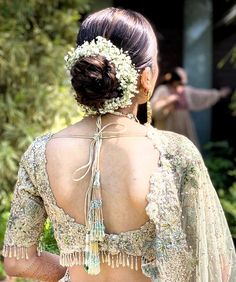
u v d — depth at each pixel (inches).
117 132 62.2
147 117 66.2
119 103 61.7
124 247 60.2
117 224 60.3
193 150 63.4
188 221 62.7
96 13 63.9
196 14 326.0
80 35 63.4
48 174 62.6
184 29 329.4
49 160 62.8
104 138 62.1
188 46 328.8
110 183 60.6
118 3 347.3
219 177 285.4
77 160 61.9
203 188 63.2
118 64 60.4
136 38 61.9
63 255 62.6
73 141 62.8
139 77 62.8
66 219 61.7
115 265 60.6
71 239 61.7
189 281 62.6
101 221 60.0
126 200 60.1
